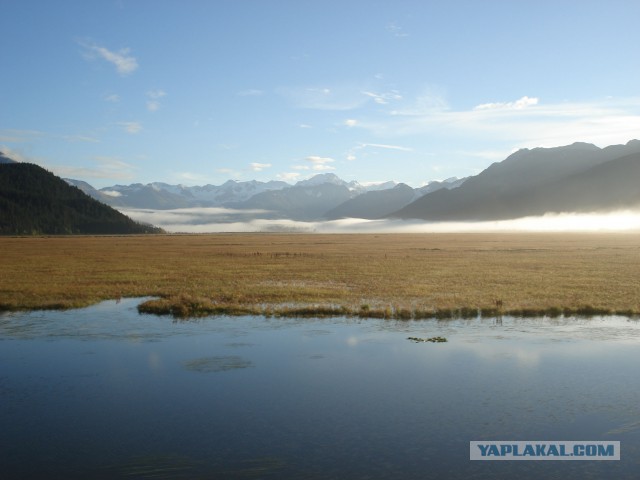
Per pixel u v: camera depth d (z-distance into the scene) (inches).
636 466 548.7
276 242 5969.5
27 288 1739.7
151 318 1302.9
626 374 841.5
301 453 571.2
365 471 533.6
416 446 589.6
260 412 684.1
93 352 975.6
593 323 1238.3
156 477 520.1
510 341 1058.1
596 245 4633.4
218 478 518.6
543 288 1745.8
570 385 789.9
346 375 836.0
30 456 564.4
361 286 1827.0
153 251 3981.3
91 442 597.6
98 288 1769.2
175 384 793.6
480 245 4825.3
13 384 794.2
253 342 1052.5
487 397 738.2
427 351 982.4
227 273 2279.8
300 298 1555.1
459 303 1438.2
